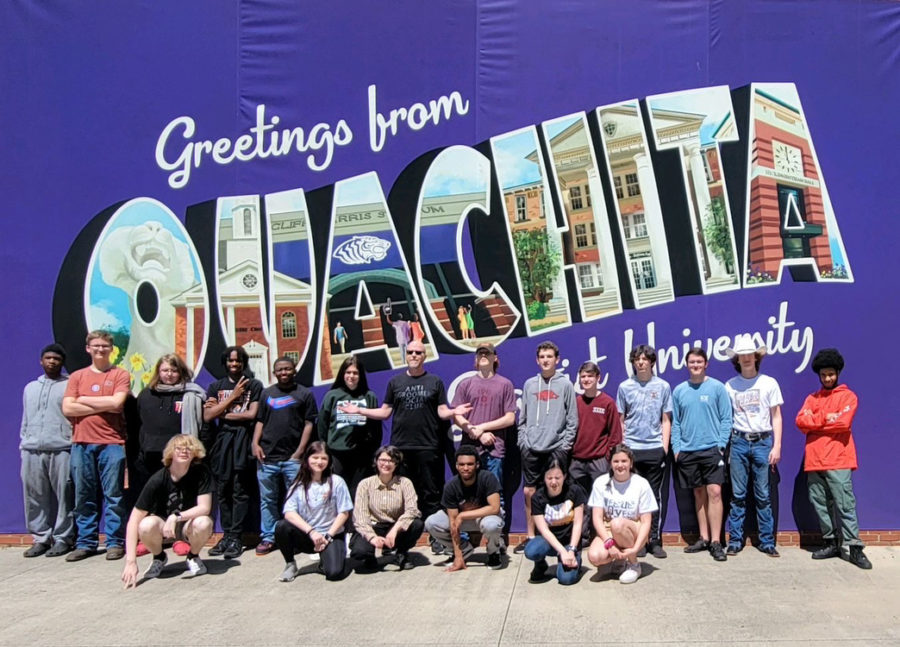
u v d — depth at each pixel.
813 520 7.26
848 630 5.13
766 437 6.91
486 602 5.73
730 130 7.52
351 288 7.70
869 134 7.47
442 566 6.66
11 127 7.83
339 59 7.73
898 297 7.40
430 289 7.62
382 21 7.70
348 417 7.11
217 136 7.80
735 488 6.96
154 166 7.80
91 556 7.24
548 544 6.11
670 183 7.53
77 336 7.79
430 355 7.60
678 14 7.55
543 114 7.60
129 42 7.80
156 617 5.55
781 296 7.44
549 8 7.61
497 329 7.57
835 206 7.48
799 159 7.48
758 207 7.48
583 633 5.12
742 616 5.39
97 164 7.83
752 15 7.50
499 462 7.06
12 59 7.84
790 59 7.50
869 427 7.34
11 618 5.57
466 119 7.64
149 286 7.79
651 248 7.52
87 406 7.12
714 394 6.92
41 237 7.83
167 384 7.16
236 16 7.78
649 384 7.02
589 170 7.58
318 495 6.39
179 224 7.80
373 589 6.08
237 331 7.75
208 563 6.91
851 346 7.39
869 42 7.48
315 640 5.08
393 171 7.68
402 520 6.44
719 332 7.45
